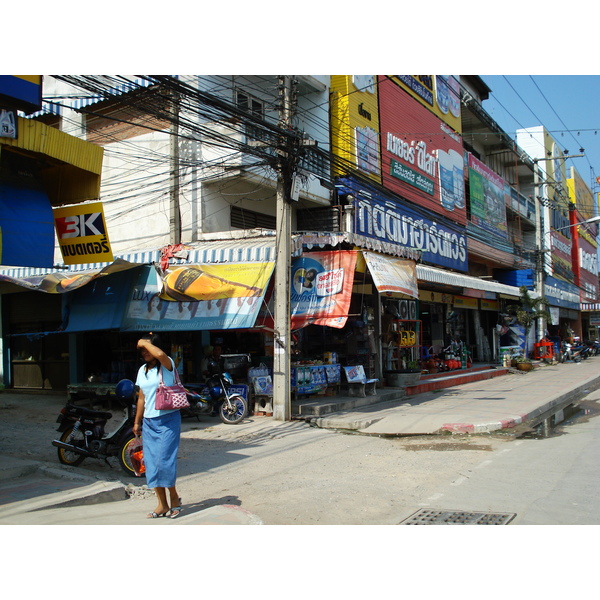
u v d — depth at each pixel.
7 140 7.66
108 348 14.58
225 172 13.72
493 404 13.36
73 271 14.46
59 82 16.53
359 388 13.57
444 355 21.33
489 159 32.50
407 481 6.75
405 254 13.95
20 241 8.30
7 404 13.82
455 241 24.27
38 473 6.97
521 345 27.23
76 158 8.62
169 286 11.83
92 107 16.05
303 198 15.96
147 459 5.34
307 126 16.73
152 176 14.31
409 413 11.97
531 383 19.02
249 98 15.48
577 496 5.86
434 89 23.39
